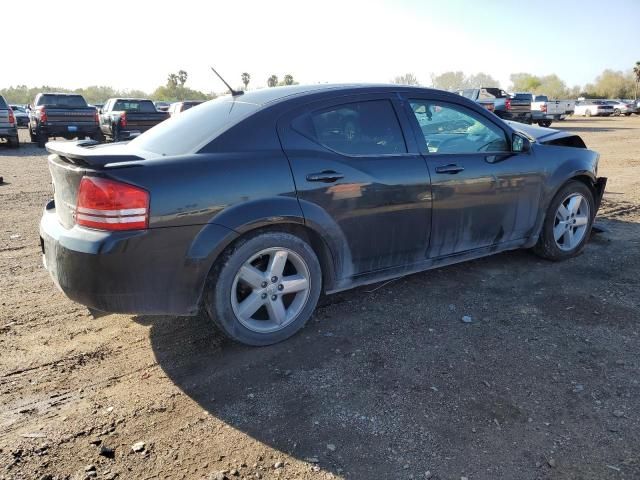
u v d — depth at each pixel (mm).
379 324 3658
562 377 2965
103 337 3545
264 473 2283
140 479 2248
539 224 4633
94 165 2775
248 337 3285
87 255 2750
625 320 3650
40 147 18062
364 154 3570
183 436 2535
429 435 2504
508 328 3572
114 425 2619
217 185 2986
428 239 3906
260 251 3213
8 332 3586
